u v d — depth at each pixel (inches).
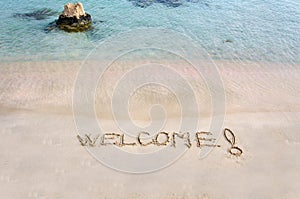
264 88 522.6
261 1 936.9
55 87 493.7
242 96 495.5
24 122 416.2
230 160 367.9
